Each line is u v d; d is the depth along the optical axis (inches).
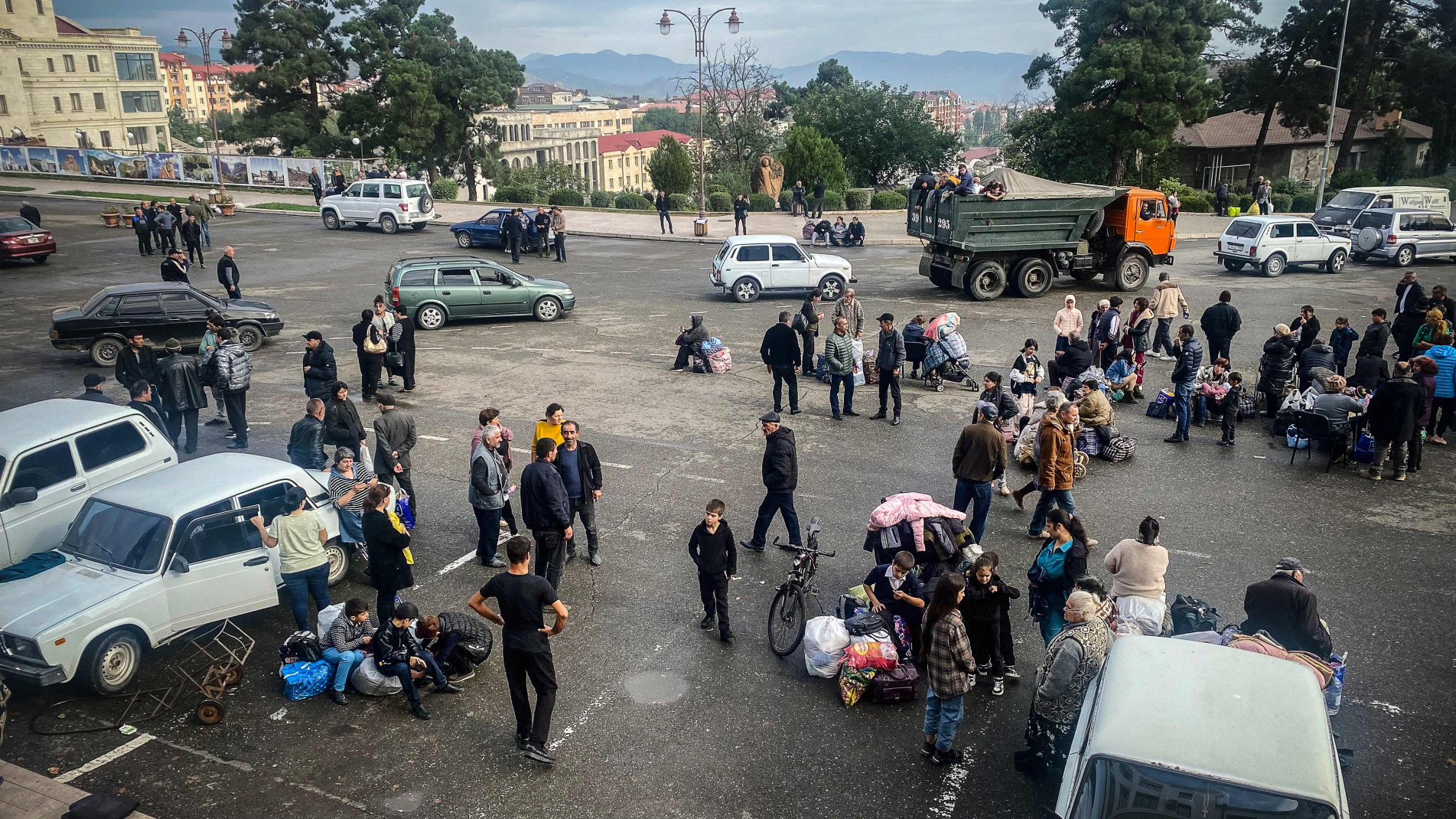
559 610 281.6
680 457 543.5
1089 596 271.1
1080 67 1856.5
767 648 349.4
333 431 461.7
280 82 2284.7
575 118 6712.6
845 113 2253.9
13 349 787.4
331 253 1306.6
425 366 749.9
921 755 287.7
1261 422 607.8
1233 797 195.6
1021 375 577.6
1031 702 294.4
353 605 326.6
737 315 928.3
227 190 2027.6
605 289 1085.1
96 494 360.2
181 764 285.0
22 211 1202.6
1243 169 2267.5
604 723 303.7
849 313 706.8
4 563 373.1
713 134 2370.8
